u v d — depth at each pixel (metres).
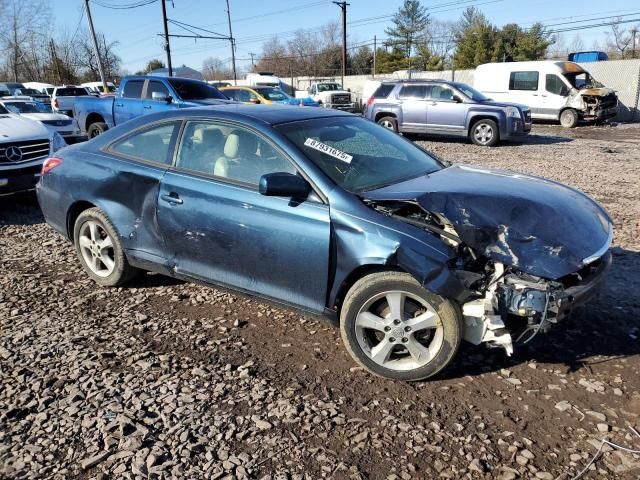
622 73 23.62
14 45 52.41
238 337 3.97
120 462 2.68
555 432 2.89
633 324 4.05
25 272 5.33
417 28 61.16
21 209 7.97
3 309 4.45
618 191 8.61
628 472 2.60
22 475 2.61
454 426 2.95
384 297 3.31
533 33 48.56
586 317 4.15
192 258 4.11
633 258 5.46
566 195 3.76
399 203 3.39
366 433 2.89
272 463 2.68
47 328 4.11
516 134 15.08
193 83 12.67
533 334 3.14
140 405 3.13
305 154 3.63
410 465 2.66
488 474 2.60
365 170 3.78
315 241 3.41
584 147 14.61
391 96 16.84
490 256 3.06
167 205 4.12
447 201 3.29
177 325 4.17
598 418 2.99
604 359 3.58
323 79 40.50
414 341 3.30
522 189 3.64
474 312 3.13
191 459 2.71
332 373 3.48
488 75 22.66
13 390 3.28
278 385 3.35
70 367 3.54
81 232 4.88
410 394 3.25
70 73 54.22
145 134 4.49
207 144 4.07
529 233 3.14
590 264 3.44
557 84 20.97
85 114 13.37
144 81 12.53
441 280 3.04
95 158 4.67
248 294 3.89
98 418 3.01
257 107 4.37
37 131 7.64
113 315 4.35
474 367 3.52
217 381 3.39
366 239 3.23
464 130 15.55
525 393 3.23
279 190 3.39
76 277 5.18
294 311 3.71
